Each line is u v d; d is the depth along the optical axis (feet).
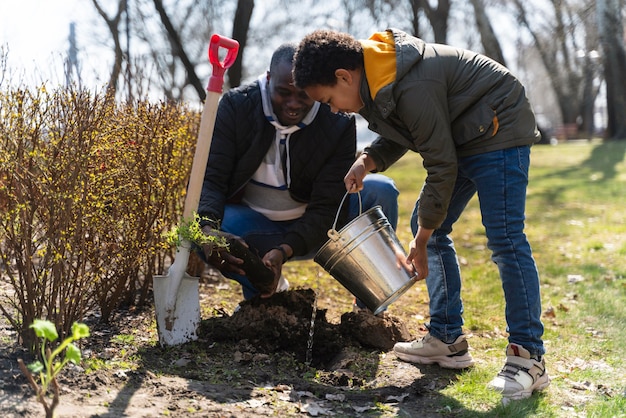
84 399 8.21
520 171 9.48
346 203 12.49
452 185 9.16
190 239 10.41
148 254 12.34
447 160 9.03
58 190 9.26
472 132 9.36
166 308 10.53
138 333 11.25
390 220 12.85
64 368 8.94
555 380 10.57
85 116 9.38
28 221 9.21
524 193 9.58
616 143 63.98
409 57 8.93
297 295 12.11
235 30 39.52
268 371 10.11
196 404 8.48
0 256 9.45
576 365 11.45
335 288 16.60
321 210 12.18
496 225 9.54
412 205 32.91
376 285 10.15
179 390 8.89
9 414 7.40
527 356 9.61
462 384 10.17
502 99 9.33
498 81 9.37
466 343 10.86
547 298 16.19
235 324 11.28
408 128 9.29
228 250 10.77
